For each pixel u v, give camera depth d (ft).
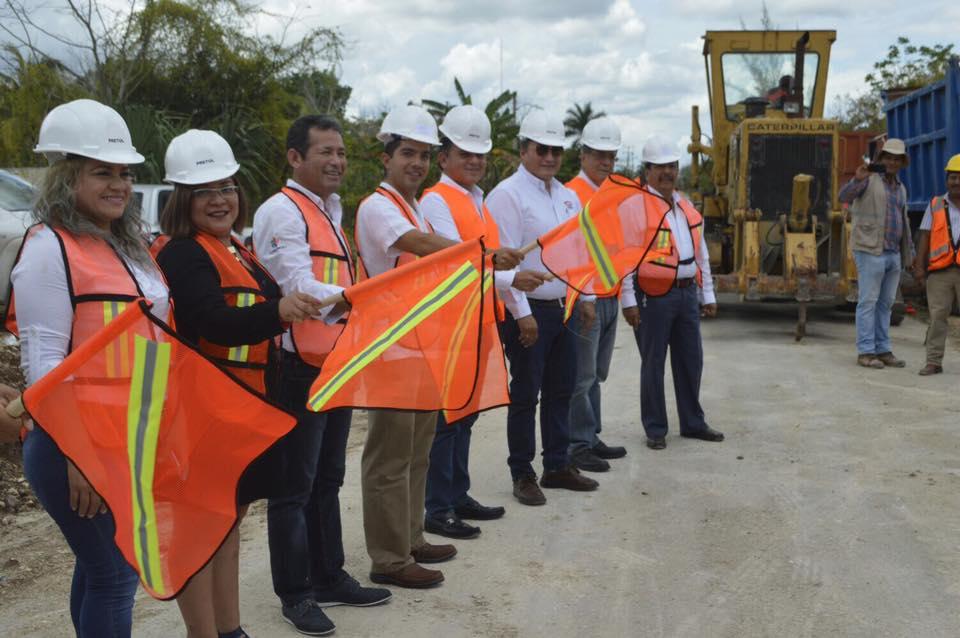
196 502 8.65
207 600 9.73
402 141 13.09
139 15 71.61
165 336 8.49
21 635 11.77
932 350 27.35
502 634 11.66
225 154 10.10
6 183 28.96
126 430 8.23
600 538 14.96
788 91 41.98
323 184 11.69
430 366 10.83
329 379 10.39
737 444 20.34
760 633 11.55
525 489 16.81
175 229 9.89
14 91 64.69
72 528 8.47
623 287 19.90
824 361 29.89
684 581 13.19
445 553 14.08
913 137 41.75
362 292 10.57
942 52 88.79
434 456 15.28
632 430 21.94
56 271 8.16
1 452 18.07
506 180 16.69
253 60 75.05
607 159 18.92
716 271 42.75
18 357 23.20
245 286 10.07
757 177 37.55
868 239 28.22
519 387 16.60
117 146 8.57
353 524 15.88
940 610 12.09
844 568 13.50
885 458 18.94
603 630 11.72
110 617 8.75
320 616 11.76
